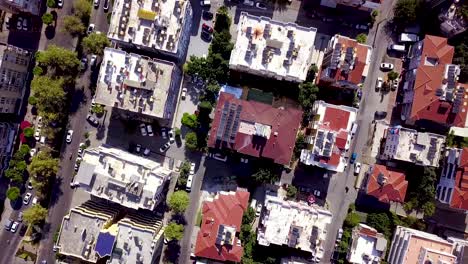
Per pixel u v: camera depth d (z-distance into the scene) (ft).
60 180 360.89
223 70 343.26
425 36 328.90
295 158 354.74
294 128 319.88
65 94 346.33
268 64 321.11
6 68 327.26
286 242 320.70
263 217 340.59
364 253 331.77
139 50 333.21
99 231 306.35
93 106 350.23
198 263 349.20
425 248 315.78
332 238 357.82
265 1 354.74
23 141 360.48
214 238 323.57
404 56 355.56
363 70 320.29
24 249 362.94
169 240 351.25
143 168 307.58
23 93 361.71
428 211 343.46
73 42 359.66
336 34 343.87
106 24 356.59
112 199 306.35
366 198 357.00
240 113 319.88
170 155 359.05
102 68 312.50
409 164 349.41
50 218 361.10
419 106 322.96
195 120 346.33
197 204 359.46
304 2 355.15
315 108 336.29
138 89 312.71
